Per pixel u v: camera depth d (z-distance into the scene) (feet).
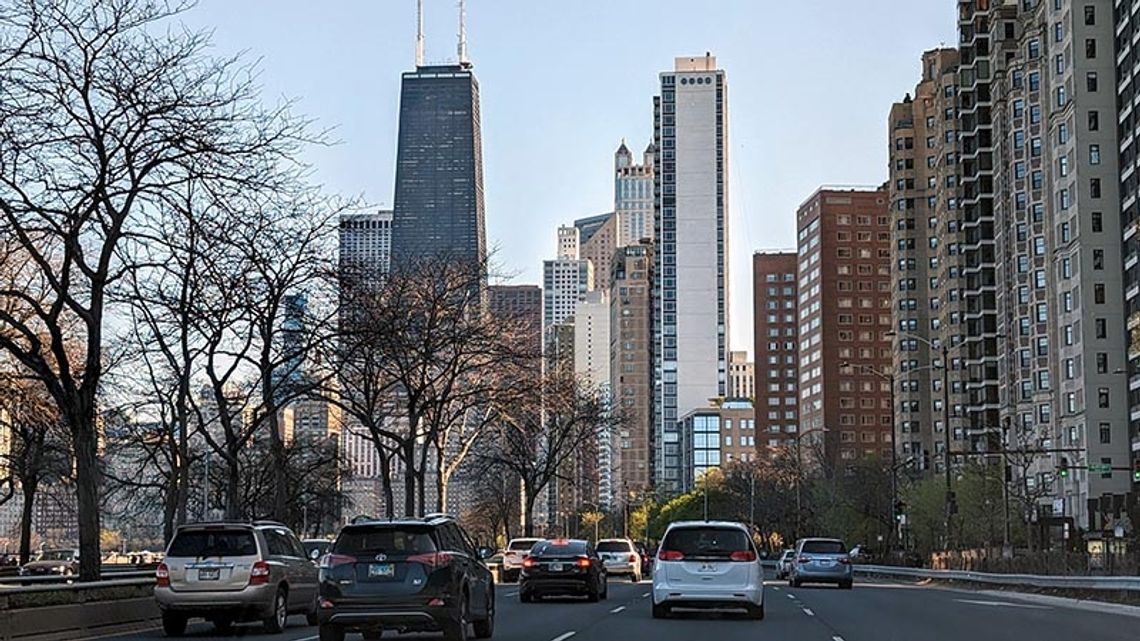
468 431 253.24
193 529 81.97
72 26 92.84
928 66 510.17
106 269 96.17
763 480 439.22
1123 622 95.86
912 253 501.15
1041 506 318.65
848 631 82.53
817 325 624.18
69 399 94.43
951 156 458.50
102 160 92.53
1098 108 338.54
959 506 288.51
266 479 232.53
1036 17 372.38
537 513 563.48
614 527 613.93
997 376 420.77
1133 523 213.66
